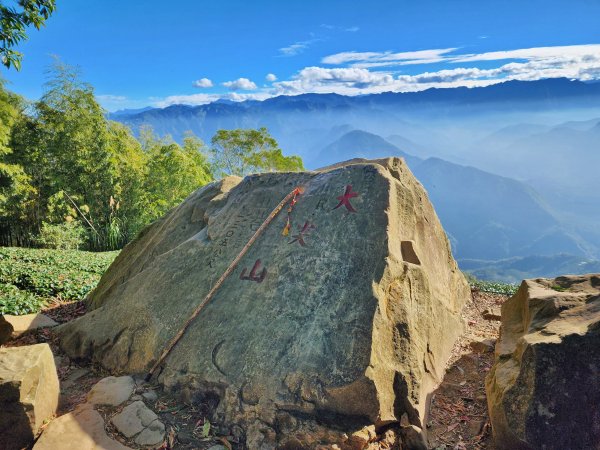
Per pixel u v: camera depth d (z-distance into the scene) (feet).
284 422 14.48
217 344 17.01
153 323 19.13
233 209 22.99
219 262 20.31
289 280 17.97
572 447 12.23
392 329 16.22
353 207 19.26
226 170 102.89
